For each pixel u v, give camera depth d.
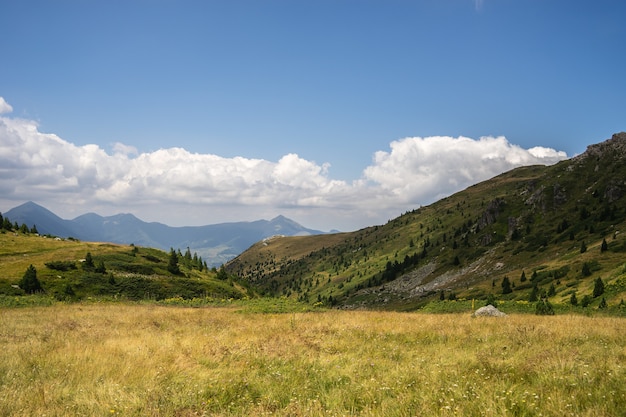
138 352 11.96
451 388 7.52
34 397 7.54
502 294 109.75
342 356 11.91
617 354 10.43
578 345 12.41
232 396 8.05
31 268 57.75
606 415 5.78
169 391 8.19
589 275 87.88
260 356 11.86
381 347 13.48
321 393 8.13
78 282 64.38
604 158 194.00
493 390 7.34
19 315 25.42
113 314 27.53
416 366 10.05
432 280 183.75
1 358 11.01
